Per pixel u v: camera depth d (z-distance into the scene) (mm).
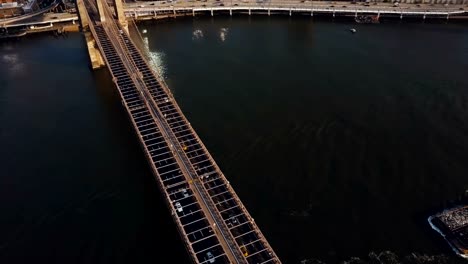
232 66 156250
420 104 129875
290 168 107062
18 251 88875
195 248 80250
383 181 102062
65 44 183250
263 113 128625
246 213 84062
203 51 169500
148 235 90188
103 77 154750
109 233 91438
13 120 131125
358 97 134750
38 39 189625
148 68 140125
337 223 91312
